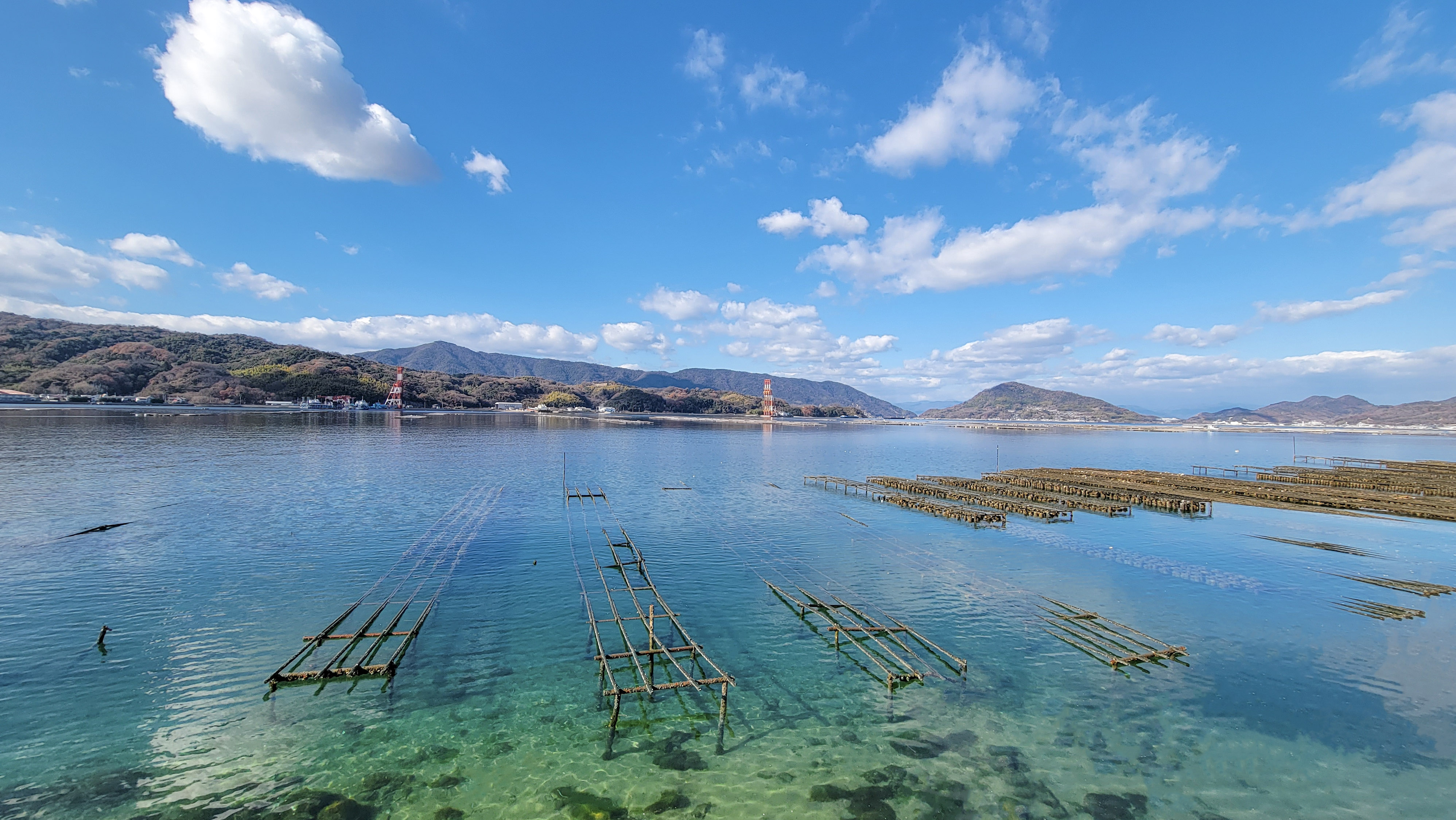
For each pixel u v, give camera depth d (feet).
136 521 124.67
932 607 85.51
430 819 41.45
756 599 87.71
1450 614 84.12
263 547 107.45
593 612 80.79
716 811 43.09
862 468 284.82
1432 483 226.99
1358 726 55.36
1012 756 50.29
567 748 50.01
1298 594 92.84
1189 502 163.32
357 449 280.72
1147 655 68.80
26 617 73.41
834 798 44.70
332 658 64.54
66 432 310.65
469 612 79.46
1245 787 46.62
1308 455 420.36
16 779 43.88
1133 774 48.14
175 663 62.34
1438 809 44.27
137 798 42.34
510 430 497.46
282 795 43.32
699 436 514.68
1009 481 224.74
